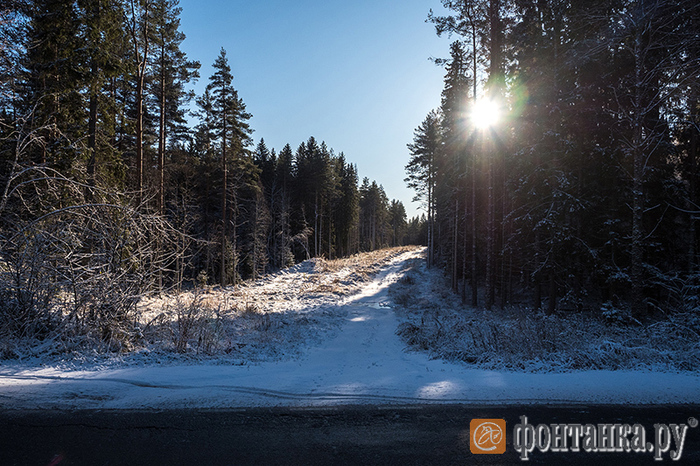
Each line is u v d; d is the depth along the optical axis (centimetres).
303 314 1595
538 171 1538
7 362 634
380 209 9000
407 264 4144
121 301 823
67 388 528
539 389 564
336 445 380
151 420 436
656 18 1185
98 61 1238
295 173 6059
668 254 1454
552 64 1552
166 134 2927
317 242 5728
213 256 3222
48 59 1143
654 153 1434
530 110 1627
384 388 579
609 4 1291
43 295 779
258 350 933
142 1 1741
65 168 1115
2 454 346
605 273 1451
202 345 866
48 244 799
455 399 526
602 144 1496
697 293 1180
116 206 834
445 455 362
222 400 509
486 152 1862
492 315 1551
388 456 359
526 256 1827
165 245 1064
